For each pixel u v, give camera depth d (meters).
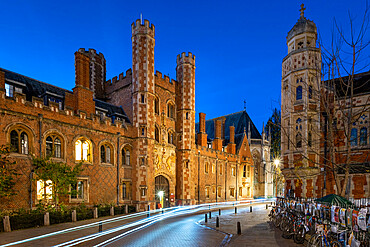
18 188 19.42
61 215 19.72
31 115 20.77
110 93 36.50
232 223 20.39
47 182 21.45
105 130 27.11
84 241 13.69
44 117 21.67
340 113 25.03
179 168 37.00
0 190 16.67
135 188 29.30
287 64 28.22
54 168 19.69
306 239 13.74
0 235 15.05
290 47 28.77
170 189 34.69
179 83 38.75
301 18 28.16
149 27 32.03
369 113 24.41
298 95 26.64
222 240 14.00
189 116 37.75
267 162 58.50
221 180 46.34
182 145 37.12
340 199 12.17
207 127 62.91
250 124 61.75
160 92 35.00
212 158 44.31
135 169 29.61
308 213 13.77
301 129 25.66
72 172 20.55
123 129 29.25
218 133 47.78
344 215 10.09
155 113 33.84
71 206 22.86
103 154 27.08
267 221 21.47
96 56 37.78
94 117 26.11
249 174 53.97
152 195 30.11
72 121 23.92
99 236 15.07
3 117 19.03
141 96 30.70
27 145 20.66
